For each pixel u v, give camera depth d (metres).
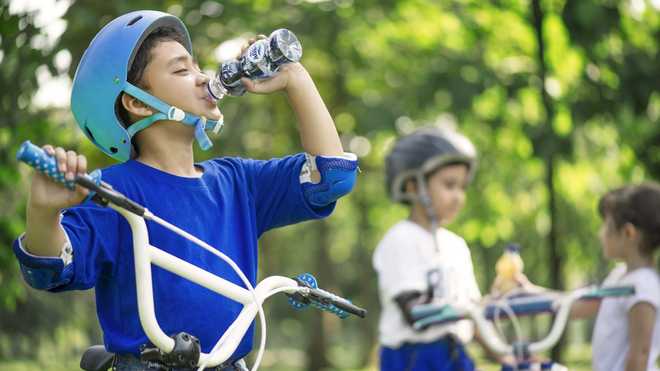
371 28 11.20
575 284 17.38
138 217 2.82
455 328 5.82
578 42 9.41
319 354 21.98
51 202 2.71
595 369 5.61
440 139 6.21
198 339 3.08
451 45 11.48
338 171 3.42
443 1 10.91
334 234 25.77
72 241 2.92
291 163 3.51
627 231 5.66
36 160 2.62
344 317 3.35
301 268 26.00
